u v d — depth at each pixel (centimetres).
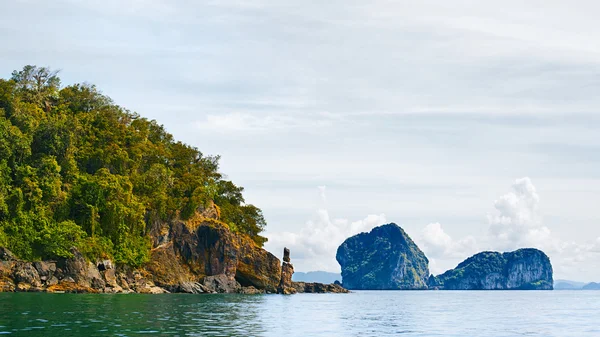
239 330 5172
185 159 16938
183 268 14512
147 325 5134
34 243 11106
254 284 16412
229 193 18262
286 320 6588
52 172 12069
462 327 6294
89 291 11162
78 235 11581
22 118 12350
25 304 6869
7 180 11356
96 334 4312
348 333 5391
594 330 6156
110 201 12694
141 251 13225
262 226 18250
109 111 15012
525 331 5950
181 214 14825
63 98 14775
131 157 14575
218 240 15125
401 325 6438
